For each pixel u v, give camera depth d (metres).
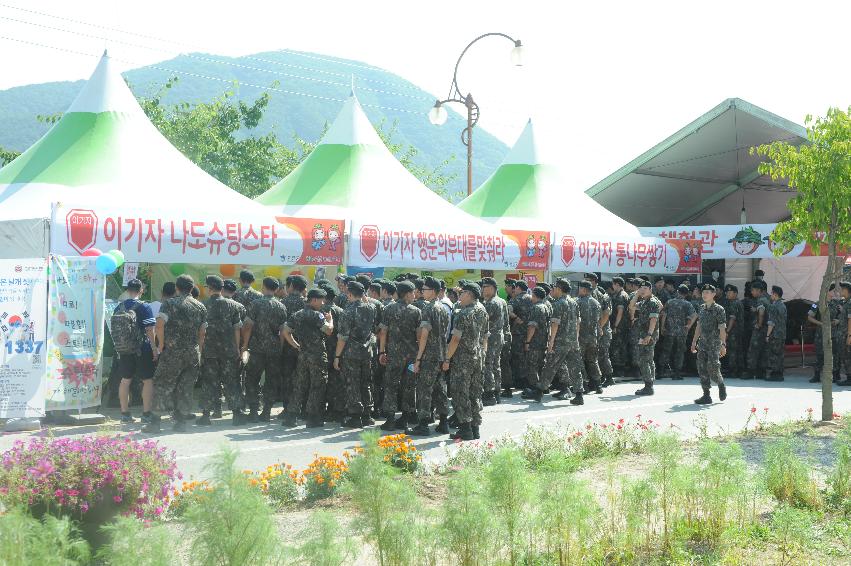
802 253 19.08
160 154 15.34
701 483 6.30
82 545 4.23
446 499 5.27
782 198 27.27
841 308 16.83
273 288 11.84
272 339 11.73
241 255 13.52
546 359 13.58
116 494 5.34
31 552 3.98
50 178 13.80
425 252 15.81
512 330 15.25
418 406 10.83
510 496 5.16
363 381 11.53
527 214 20.12
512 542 5.14
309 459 9.20
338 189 16.92
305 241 14.20
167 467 5.83
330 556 4.47
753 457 8.74
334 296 12.14
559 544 5.33
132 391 12.90
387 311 11.38
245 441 10.27
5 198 13.44
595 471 8.12
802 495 7.04
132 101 15.96
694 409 12.84
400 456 8.04
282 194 17.09
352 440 10.39
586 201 21.45
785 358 21.84
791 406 13.13
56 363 11.09
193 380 11.02
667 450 6.54
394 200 17.03
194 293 12.12
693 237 20.56
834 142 10.72
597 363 14.96
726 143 22.45
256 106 35.34
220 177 34.31
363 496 4.87
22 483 5.14
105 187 13.84
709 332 13.36
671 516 6.21
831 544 5.98
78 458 5.40
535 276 18.72
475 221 17.59
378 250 15.11
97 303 11.47
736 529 5.91
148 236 12.53
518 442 9.38
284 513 6.69
